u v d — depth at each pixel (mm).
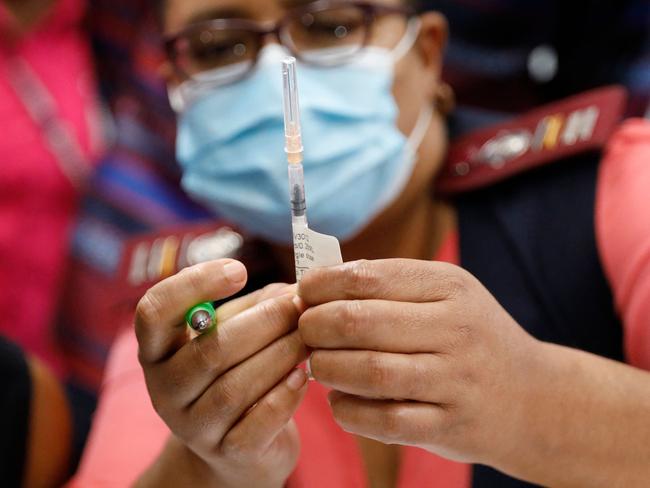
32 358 1373
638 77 1927
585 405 960
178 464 1073
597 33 1917
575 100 1392
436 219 1391
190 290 910
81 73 2242
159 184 2156
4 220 2066
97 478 1232
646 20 1899
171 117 2170
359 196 1298
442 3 1936
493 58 1973
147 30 2211
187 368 929
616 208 1241
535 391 938
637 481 984
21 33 2141
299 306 945
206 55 1345
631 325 1148
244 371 928
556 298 1231
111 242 2088
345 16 1312
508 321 946
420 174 1352
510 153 1357
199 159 1358
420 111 1370
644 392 991
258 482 1045
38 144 2115
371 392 886
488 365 905
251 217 1332
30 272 2086
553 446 957
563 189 1302
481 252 1310
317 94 1288
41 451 1329
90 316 2045
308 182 1281
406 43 1351
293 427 1067
